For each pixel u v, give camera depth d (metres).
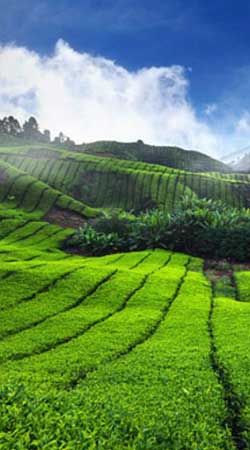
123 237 50.94
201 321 18.73
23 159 99.81
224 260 41.03
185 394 10.28
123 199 87.94
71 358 13.79
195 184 97.00
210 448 7.60
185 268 35.00
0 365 13.36
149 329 17.50
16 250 39.06
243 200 92.94
